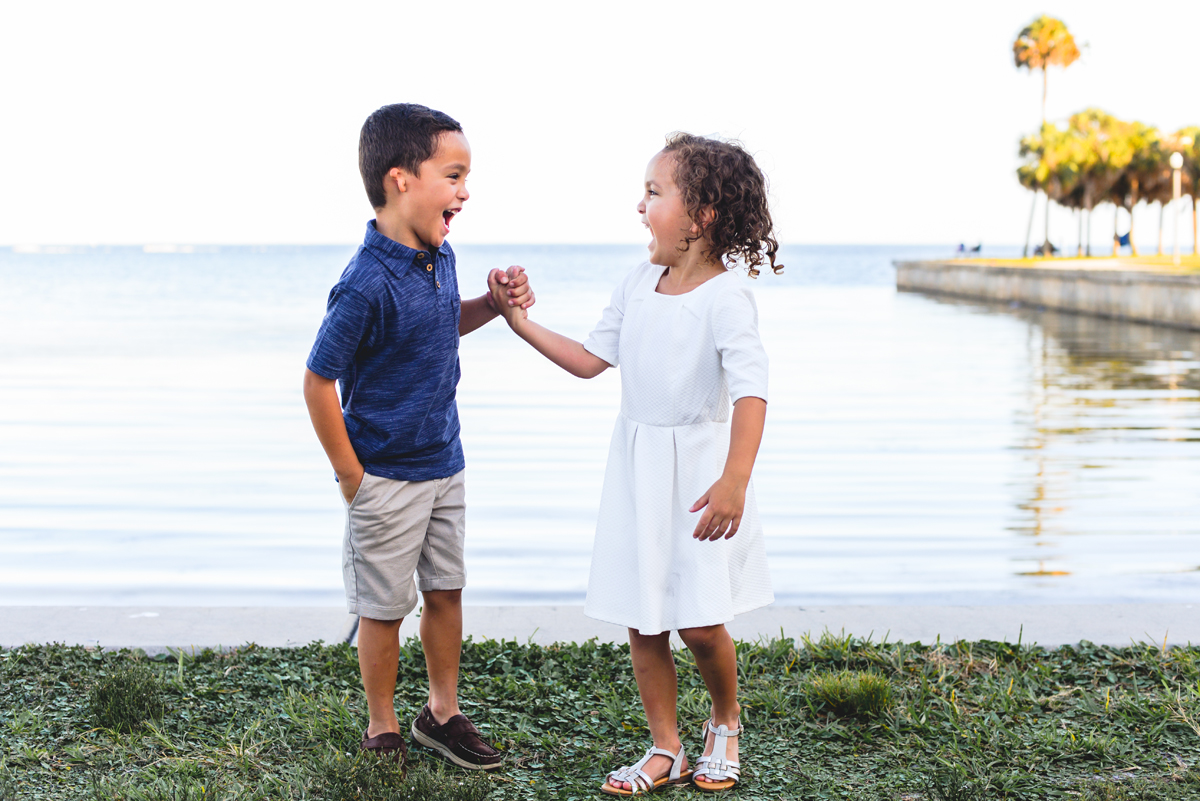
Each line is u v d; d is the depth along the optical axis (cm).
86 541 554
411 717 290
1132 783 246
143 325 2180
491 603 442
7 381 1241
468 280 4962
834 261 12838
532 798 248
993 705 296
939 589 466
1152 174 5441
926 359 1551
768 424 958
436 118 251
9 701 291
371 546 257
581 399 1098
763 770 262
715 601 244
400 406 255
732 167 250
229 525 588
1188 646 335
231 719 285
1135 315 2422
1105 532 573
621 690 308
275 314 2600
